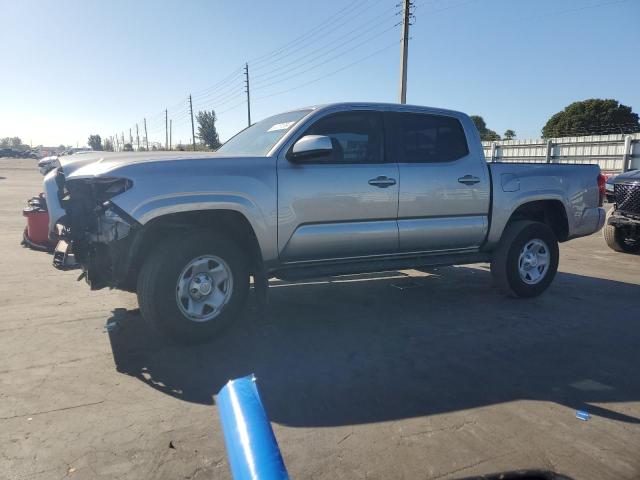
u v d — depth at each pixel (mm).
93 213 3918
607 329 4707
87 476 2414
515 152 29203
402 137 4988
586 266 7859
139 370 3627
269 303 5395
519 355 4031
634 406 3207
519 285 5570
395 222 4887
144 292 3818
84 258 4102
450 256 5367
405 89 27078
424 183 4980
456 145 5324
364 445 2717
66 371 3592
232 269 4098
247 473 633
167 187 3832
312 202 4426
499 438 2805
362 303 5441
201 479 2406
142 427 2865
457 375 3631
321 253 4602
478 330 4621
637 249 9242
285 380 3508
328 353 4008
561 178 5871
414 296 5762
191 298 3963
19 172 38094
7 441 2695
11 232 10016
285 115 5070
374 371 3678
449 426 2926
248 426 690
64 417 2959
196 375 3561
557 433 2863
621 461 2604
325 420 2977
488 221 5434
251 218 4137
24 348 3996
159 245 3902
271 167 4258
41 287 5875
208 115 57719
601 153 25016
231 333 4426
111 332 4371
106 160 4145
